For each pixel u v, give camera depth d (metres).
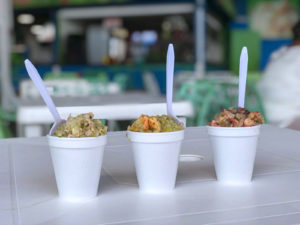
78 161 0.55
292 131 1.14
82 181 0.56
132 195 0.59
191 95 2.14
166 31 6.73
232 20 9.05
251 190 0.61
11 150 0.95
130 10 6.74
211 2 6.80
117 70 6.70
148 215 0.50
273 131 1.14
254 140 0.63
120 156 0.86
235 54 8.55
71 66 6.80
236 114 0.65
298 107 2.19
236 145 0.62
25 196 0.59
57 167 0.57
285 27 9.41
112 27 6.84
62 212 0.52
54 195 0.60
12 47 6.78
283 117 2.19
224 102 2.09
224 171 0.64
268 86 2.25
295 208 0.52
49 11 6.86
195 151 0.91
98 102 1.84
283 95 2.20
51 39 6.90
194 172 0.72
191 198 0.57
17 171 0.75
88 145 0.55
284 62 2.22
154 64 6.71
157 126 0.59
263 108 1.92
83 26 6.88
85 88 3.06
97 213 0.52
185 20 6.64
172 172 0.61
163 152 0.59
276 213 0.50
